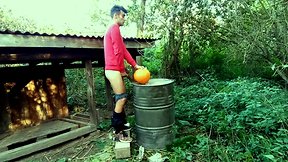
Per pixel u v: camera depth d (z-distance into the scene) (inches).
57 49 176.7
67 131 192.2
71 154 161.9
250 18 181.9
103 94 310.7
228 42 239.6
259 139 135.2
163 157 140.9
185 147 149.0
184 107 200.7
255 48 189.5
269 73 246.5
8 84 188.5
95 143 174.7
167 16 251.9
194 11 248.7
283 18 153.0
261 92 173.9
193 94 235.6
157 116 148.2
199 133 166.7
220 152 131.9
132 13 311.3
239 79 239.6
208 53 311.4
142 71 149.3
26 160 157.2
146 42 229.0
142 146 155.9
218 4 223.5
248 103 156.8
